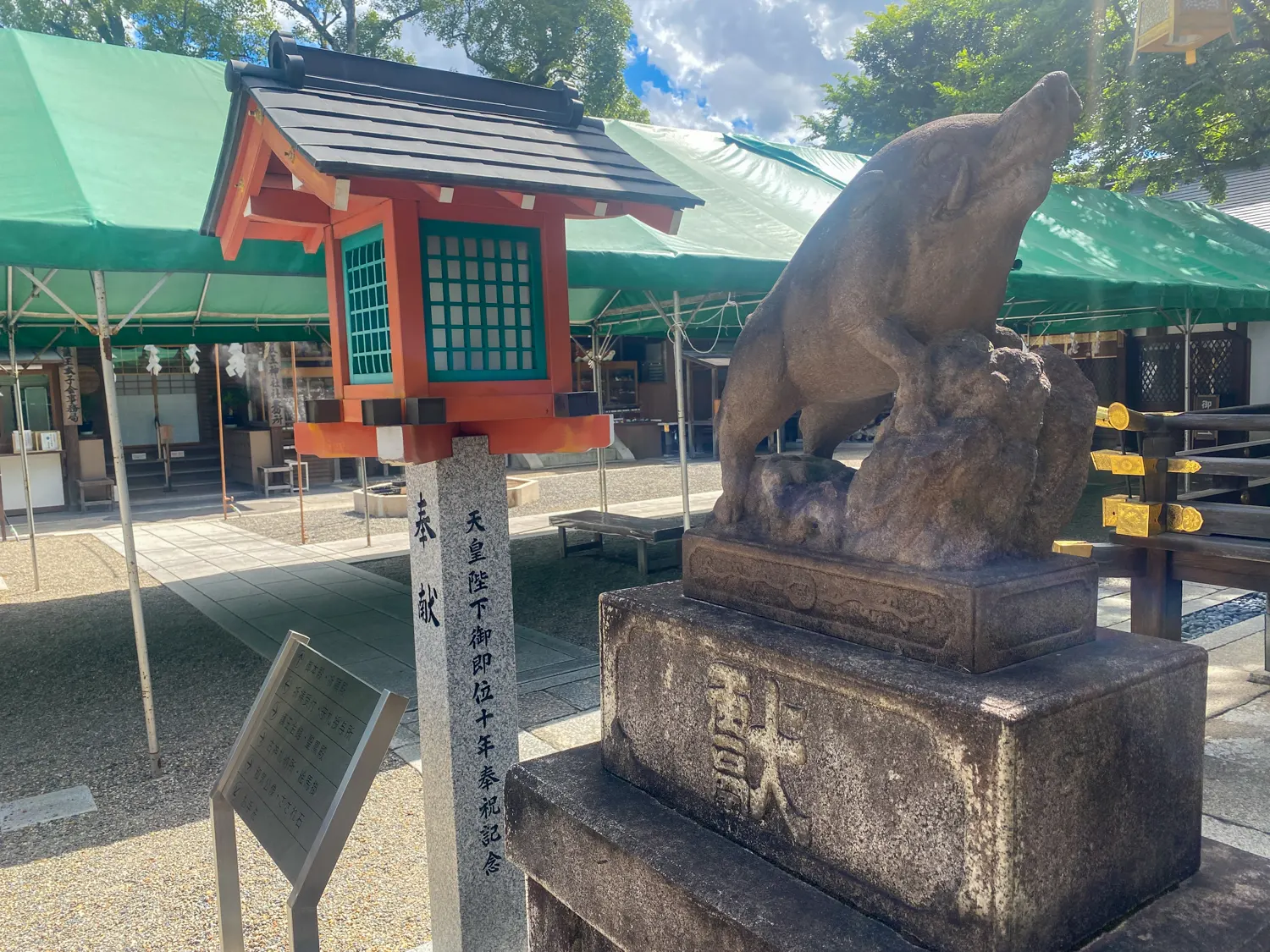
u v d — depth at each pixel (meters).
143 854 3.25
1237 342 11.52
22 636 6.42
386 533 10.56
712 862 1.68
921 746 1.38
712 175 8.45
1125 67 11.11
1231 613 5.52
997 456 1.55
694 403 20.08
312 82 2.43
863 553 1.64
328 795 1.82
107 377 3.89
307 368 15.47
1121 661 1.52
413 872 3.07
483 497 2.57
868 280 1.72
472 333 2.50
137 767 4.05
